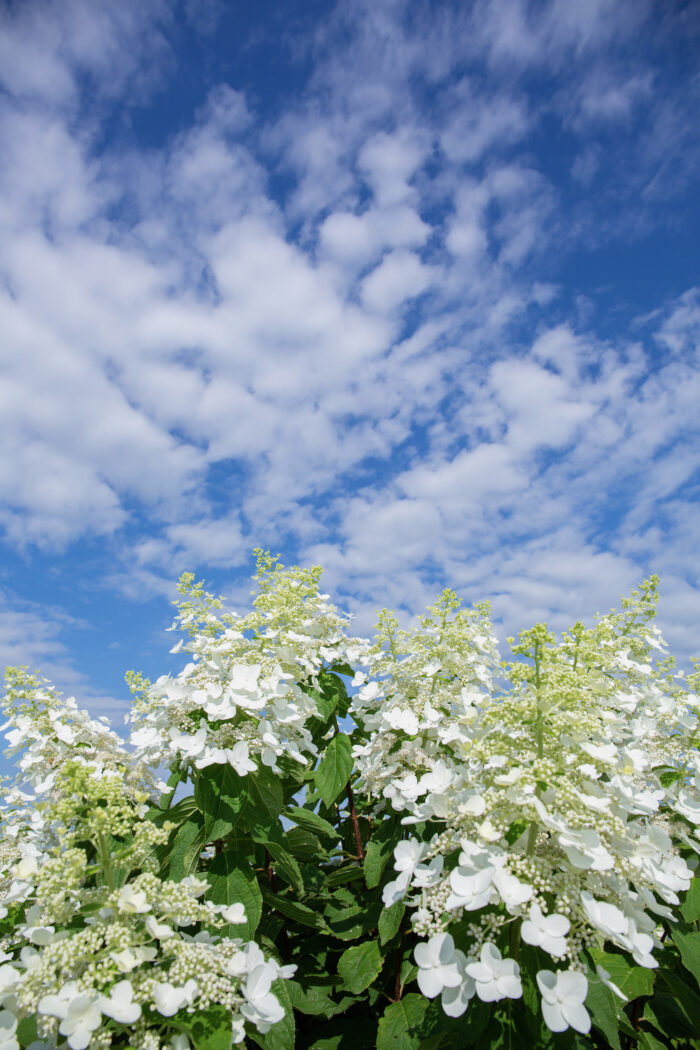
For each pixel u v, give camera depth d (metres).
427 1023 4.08
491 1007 3.54
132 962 3.15
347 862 6.72
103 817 3.38
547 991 2.96
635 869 3.46
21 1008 3.18
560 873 3.36
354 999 5.28
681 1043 4.88
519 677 3.81
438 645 5.62
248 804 4.83
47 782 5.25
